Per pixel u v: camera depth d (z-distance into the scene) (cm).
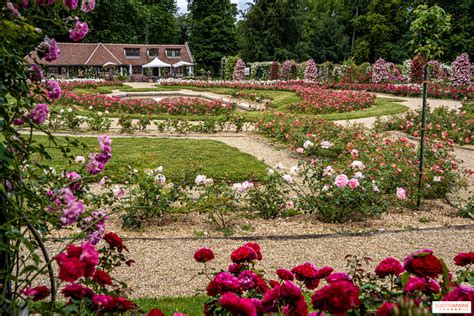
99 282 245
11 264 226
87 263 186
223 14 5491
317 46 5331
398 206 670
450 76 2544
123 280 420
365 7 5606
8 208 222
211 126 1355
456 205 679
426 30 650
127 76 4047
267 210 633
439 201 723
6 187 220
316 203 619
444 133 824
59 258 182
